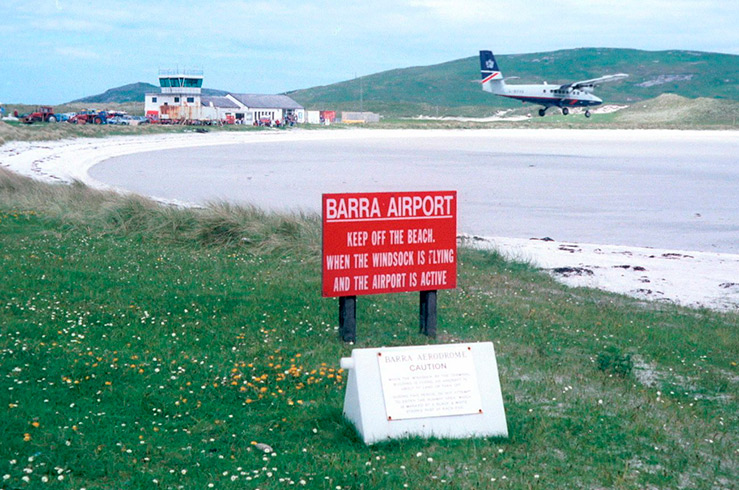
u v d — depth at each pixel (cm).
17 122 9912
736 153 9144
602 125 18438
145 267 1421
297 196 3769
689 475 606
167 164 5916
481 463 591
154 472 546
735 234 2898
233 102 14100
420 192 1021
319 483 543
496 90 11962
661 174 5844
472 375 664
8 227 1717
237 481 536
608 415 743
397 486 539
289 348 923
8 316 977
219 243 1767
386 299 1352
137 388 728
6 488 498
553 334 1164
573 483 564
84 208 1950
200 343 934
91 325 972
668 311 1531
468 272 1733
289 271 1505
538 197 4097
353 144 10288
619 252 2356
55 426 614
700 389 932
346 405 665
